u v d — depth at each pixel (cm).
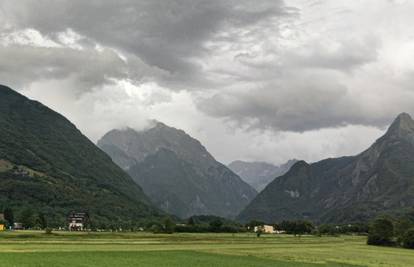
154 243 16812
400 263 13250
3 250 11319
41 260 9650
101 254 11600
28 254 10638
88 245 14338
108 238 18875
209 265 10594
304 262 12281
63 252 11569
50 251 11644
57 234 19875
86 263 9594
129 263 10081
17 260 9400
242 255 13450
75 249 12625
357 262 12888
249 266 10781
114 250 12938
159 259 11256
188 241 18912
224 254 13462
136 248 14062
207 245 17138
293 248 17625
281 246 18625
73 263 9475
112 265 9556
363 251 17900
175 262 10806
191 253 13275
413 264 13150
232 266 10625
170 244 16700
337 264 12112
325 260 13062
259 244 19362
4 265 8600
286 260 12600
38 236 17700
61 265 9056
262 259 12575
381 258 14712
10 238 15988
